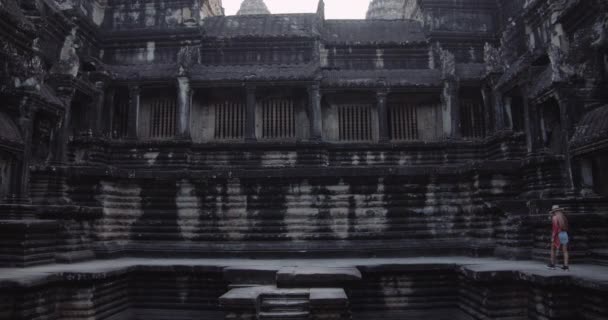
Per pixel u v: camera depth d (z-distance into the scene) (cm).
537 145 1702
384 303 1356
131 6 2677
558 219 1175
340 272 1162
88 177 1695
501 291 1144
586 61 1563
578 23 1703
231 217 1730
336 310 983
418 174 1725
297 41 2650
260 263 1455
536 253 1398
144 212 1772
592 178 1500
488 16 2719
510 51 2428
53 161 1741
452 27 2689
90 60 2311
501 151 2216
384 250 1644
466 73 2455
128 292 1390
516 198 1653
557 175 1574
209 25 2777
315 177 1717
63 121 1827
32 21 1845
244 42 2644
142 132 2536
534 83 1775
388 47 2694
